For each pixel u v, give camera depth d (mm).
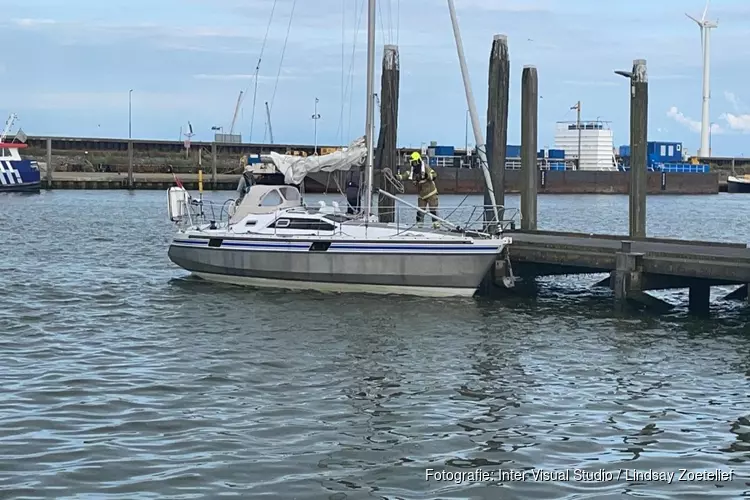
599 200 77688
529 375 14602
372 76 21375
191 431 11609
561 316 19406
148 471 10258
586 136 94188
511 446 11297
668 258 19266
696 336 17609
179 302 20391
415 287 20594
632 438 11633
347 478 10219
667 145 97125
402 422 12164
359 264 20641
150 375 14211
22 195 72312
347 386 13820
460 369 14914
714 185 94250
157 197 71625
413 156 22531
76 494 9609
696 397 13453
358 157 21625
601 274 25906
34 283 23125
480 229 22078
